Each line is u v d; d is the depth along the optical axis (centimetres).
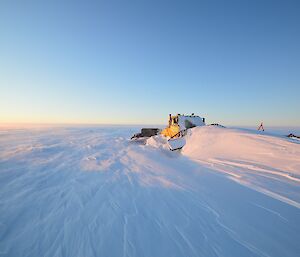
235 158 813
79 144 1593
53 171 752
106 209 438
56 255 301
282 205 446
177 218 402
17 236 347
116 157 1048
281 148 787
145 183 610
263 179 589
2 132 3122
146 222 387
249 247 320
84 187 575
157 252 306
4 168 789
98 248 314
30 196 511
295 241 335
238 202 468
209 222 388
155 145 1377
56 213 423
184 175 698
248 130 1141
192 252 307
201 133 1178
